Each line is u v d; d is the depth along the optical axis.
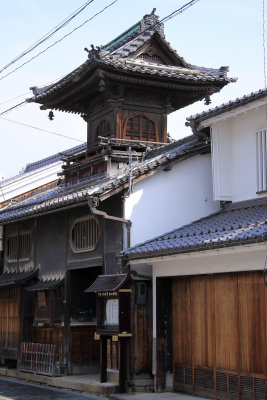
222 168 16.28
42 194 27.00
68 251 18.67
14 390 16.44
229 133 16.50
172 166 16.80
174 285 15.38
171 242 14.12
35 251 20.80
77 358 18.30
